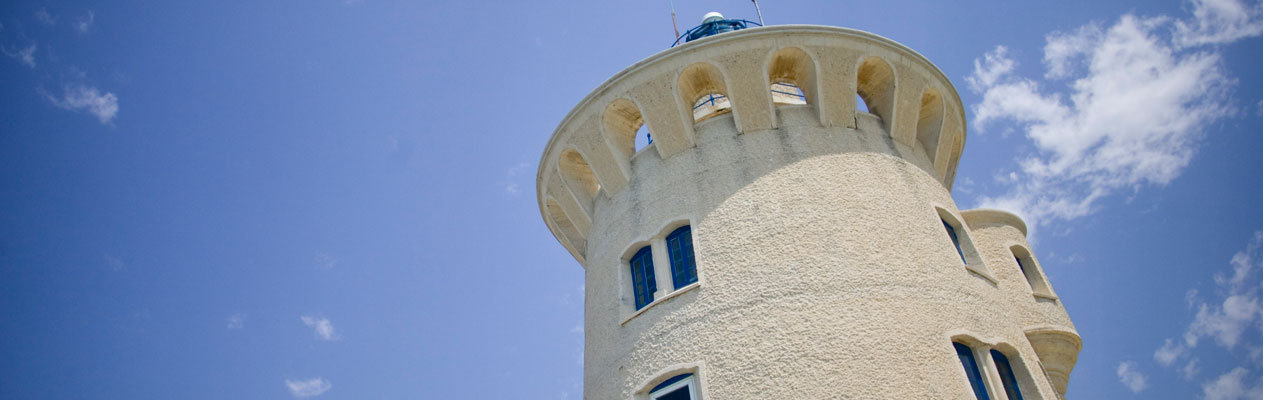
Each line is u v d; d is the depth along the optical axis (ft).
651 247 57.52
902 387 43.09
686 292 51.65
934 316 47.32
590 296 60.90
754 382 45.14
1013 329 51.16
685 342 49.26
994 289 53.78
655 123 61.72
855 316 46.34
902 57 62.80
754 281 49.57
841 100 60.44
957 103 67.97
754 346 46.55
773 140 58.49
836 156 57.26
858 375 43.68
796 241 50.83
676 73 60.54
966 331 47.47
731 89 60.08
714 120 62.13
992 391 46.32
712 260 52.29
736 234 52.85
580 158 69.10
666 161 61.46
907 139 63.00
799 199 53.57
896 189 56.24
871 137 60.59
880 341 45.03
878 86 63.82
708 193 56.70
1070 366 60.49
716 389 46.09
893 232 52.11
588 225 68.33
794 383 44.14
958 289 50.37
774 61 61.77
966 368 46.85
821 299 47.39
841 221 51.90
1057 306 62.64
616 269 58.49
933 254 52.03
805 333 45.96
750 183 55.72
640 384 49.90
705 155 59.52
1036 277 64.75
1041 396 47.57
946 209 58.65
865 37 60.95
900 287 48.26
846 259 49.47
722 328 48.37
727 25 81.05
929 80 64.28
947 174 72.33
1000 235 65.72
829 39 60.39
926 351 45.06
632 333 53.06
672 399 48.37
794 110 61.05
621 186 63.77
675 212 57.16
